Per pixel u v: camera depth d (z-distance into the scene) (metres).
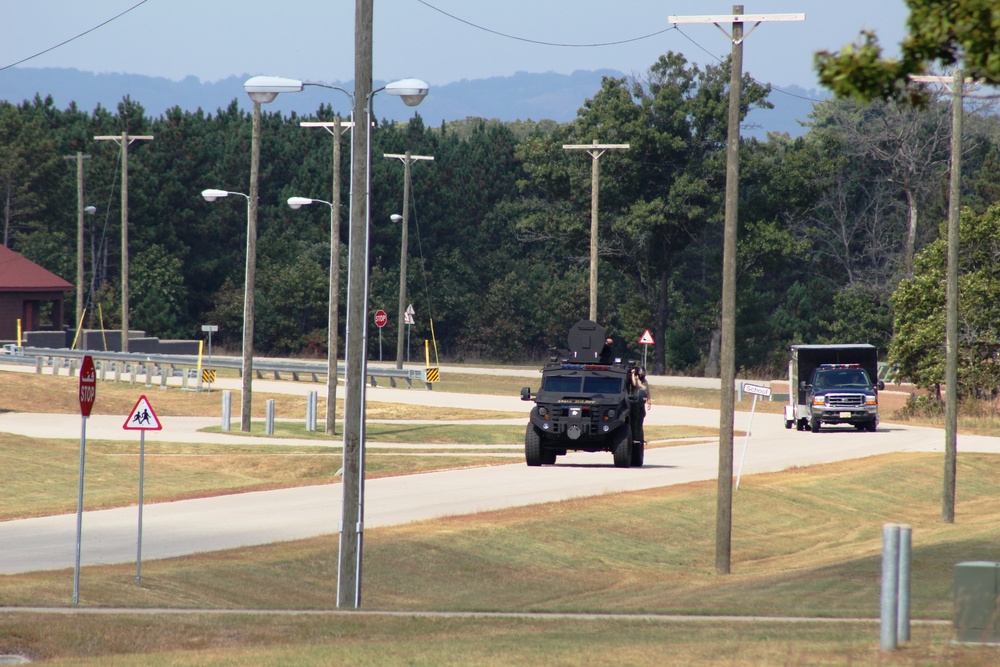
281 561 77.69
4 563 73.25
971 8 39.84
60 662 46.72
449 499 106.25
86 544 81.94
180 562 75.12
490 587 79.44
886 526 45.97
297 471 136.12
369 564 80.44
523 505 102.81
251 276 167.75
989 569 44.62
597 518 99.62
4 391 188.50
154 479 126.12
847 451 154.62
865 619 58.62
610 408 128.38
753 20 87.94
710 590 75.88
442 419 186.50
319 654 47.50
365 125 70.56
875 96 42.88
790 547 100.62
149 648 51.19
